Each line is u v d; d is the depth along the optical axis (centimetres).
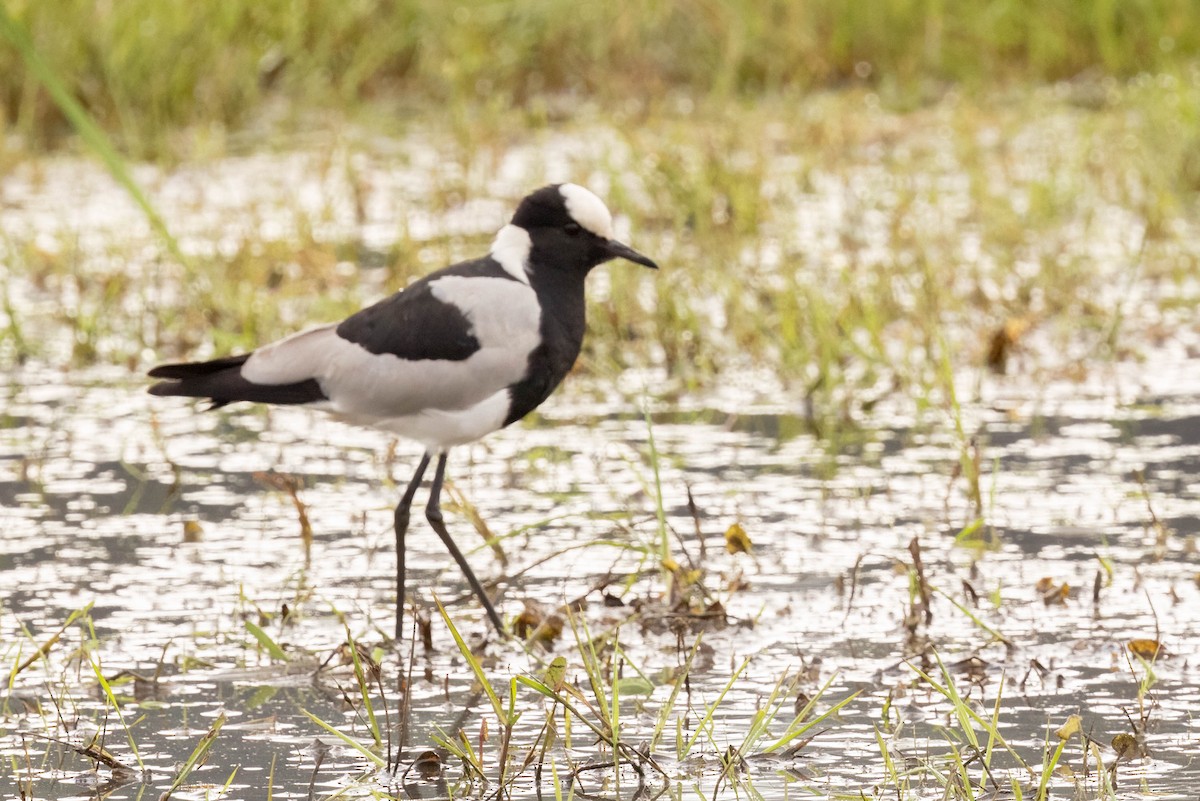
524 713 835
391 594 1008
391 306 979
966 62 2647
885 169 2112
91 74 2314
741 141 2159
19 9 2273
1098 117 2280
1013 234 1747
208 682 879
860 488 1167
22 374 1459
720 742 792
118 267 1695
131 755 785
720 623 947
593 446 1270
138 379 1450
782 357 1430
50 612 965
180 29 2380
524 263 995
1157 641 874
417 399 966
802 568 1031
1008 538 1069
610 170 1923
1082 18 2642
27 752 783
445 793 740
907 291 1611
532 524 1009
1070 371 1397
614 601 984
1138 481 1162
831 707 833
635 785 746
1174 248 1730
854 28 2662
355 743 764
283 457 1262
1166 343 1484
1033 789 733
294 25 2498
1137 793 724
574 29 2611
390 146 2291
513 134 2345
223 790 743
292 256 1683
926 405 1319
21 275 1728
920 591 941
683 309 1506
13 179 2098
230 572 1034
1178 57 2556
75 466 1232
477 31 2570
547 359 984
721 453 1250
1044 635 920
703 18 2630
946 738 793
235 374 990
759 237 1778
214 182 2094
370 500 1166
